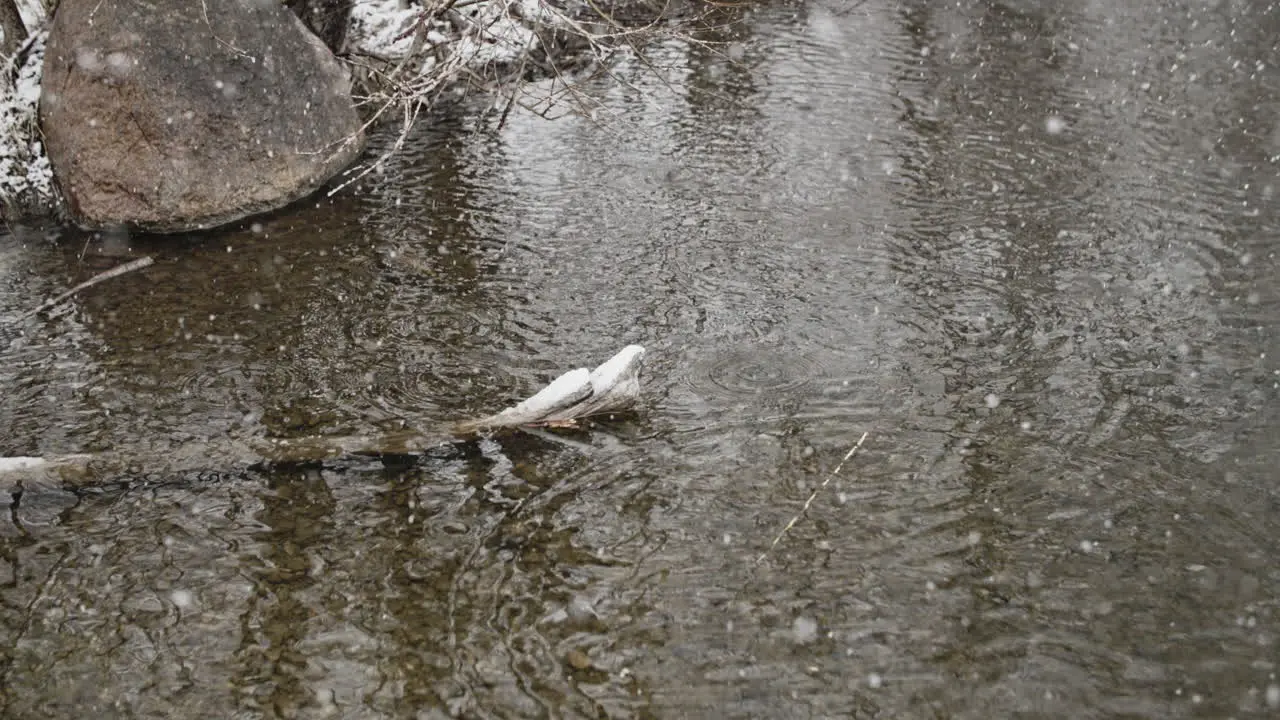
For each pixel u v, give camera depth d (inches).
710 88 522.6
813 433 263.4
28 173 388.5
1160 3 679.7
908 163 433.4
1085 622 204.1
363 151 447.8
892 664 195.0
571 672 193.8
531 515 236.2
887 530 229.6
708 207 395.9
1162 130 464.1
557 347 305.6
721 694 188.5
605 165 435.8
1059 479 245.0
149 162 369.7
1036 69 550.6
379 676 192.9
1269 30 610.9
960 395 278.4
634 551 224.8
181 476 249.8
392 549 225.9
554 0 364.2
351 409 276.2
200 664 196.1
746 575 217.5
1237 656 195.5
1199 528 228.5
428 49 479.8
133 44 365.4
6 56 407.5
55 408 276.4
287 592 213.9
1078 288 333.4
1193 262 348.8
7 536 230.7
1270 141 448.8
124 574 219.6
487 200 405.4
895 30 620.1
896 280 339.3
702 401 277.4
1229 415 267.6
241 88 384.5
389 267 353.4
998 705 185.3
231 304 330.0
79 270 353.7
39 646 201.0
